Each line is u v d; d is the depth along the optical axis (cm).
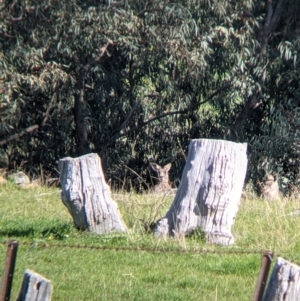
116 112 7562
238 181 3606
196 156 3625
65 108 7469
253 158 6762
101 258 3344
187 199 3600
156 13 6681
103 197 3681
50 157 7631
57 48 6619
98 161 3700
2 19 6675
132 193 4928
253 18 6956
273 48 7244
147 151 7612
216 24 6931
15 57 6625
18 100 6844
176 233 3572
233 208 3603
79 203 3656
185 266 3275
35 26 6669
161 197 4469
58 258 3325
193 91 7362
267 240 3641
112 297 2861
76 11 6581
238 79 6919
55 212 4381
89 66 6894
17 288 2880
